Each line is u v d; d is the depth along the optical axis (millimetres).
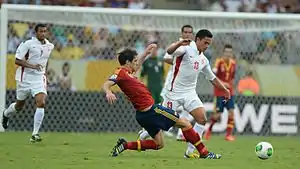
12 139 46906
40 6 57938
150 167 30125
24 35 58062
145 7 80188
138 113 33812
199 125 36781
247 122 60031
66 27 59344
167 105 37531
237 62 61219
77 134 55031
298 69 61500
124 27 59844
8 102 56906
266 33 61562
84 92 58875
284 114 60750
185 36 42156
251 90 60531
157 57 59094
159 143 34438
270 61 61469
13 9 57156
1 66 55625
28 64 43750
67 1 76938
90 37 59906
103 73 59500
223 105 53219
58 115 58500
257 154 35219
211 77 37562
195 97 37031
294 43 61781
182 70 36906
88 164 31031
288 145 48250
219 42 61156
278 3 82875
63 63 58781
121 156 35406
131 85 33406
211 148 43938
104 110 58938
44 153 36594
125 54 33625
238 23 61125
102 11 58750
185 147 43531
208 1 82750
